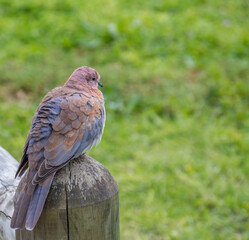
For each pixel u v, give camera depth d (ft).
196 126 39.37
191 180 33.58
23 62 46.85
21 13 55.47
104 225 13.96
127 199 32.30
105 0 59.26
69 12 55.93
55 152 15.67
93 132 17.56
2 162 18.57
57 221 13.60
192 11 57.06
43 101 17.38
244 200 31.94
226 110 41.37
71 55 48.26
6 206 16.42
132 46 50.11
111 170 34.73
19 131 37.50
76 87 20.04
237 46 50.11
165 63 47.65
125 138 38.01
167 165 35.22
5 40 50.37
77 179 13.82
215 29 53.36
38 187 13.70
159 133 38.65
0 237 17.34
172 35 51.88
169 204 31.86
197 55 48.83
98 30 51.96
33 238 13.91
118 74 45.01
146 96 42.65
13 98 42.14
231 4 58.49
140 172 34.55
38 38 50.90
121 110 41.11
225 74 45.70
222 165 35.09
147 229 30.07
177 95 42.96
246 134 38.58
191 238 29.17
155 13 56.59
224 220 30.53
